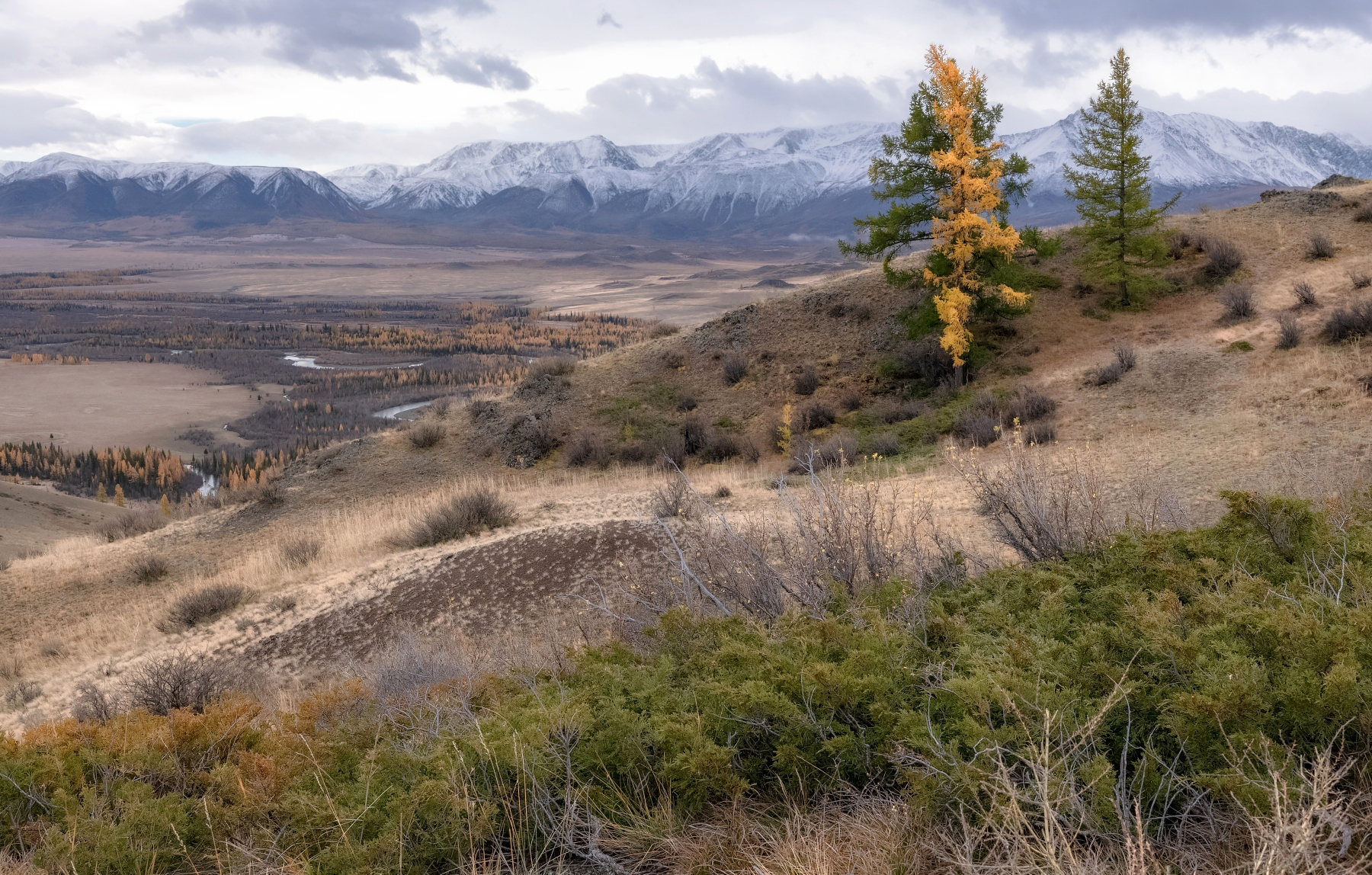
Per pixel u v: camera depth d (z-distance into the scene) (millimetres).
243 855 3420
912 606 4941
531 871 3047
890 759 3023
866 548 6594
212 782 4184
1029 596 4844
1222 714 2758
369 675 9094
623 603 7867
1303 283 25219
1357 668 2842
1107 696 3045
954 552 6590
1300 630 3238
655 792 3496
